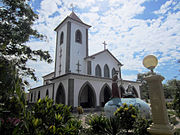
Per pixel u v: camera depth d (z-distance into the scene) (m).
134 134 5.50
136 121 5.61
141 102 7.98
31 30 9.45
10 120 3.56
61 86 19.19
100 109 18.78
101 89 20.27
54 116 4.77
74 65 25.48
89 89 21.91
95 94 19.20
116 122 5.74
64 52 26.64
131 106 6.25
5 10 8.52
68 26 27.28
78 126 6.18
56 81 20.70
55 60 29.55
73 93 17.05
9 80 3.39
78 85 17.89
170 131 3.46
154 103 3.96
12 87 3.40
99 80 20.39
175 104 9.25
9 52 7.86
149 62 4.44
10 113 3.71
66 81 18.06
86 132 6.54
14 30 8.47
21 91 3.51
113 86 9.44
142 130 5.22
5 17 8.52
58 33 31.09
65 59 25.62
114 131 5.61
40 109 4.96
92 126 6.53
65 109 5.51
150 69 4.54
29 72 8.94
